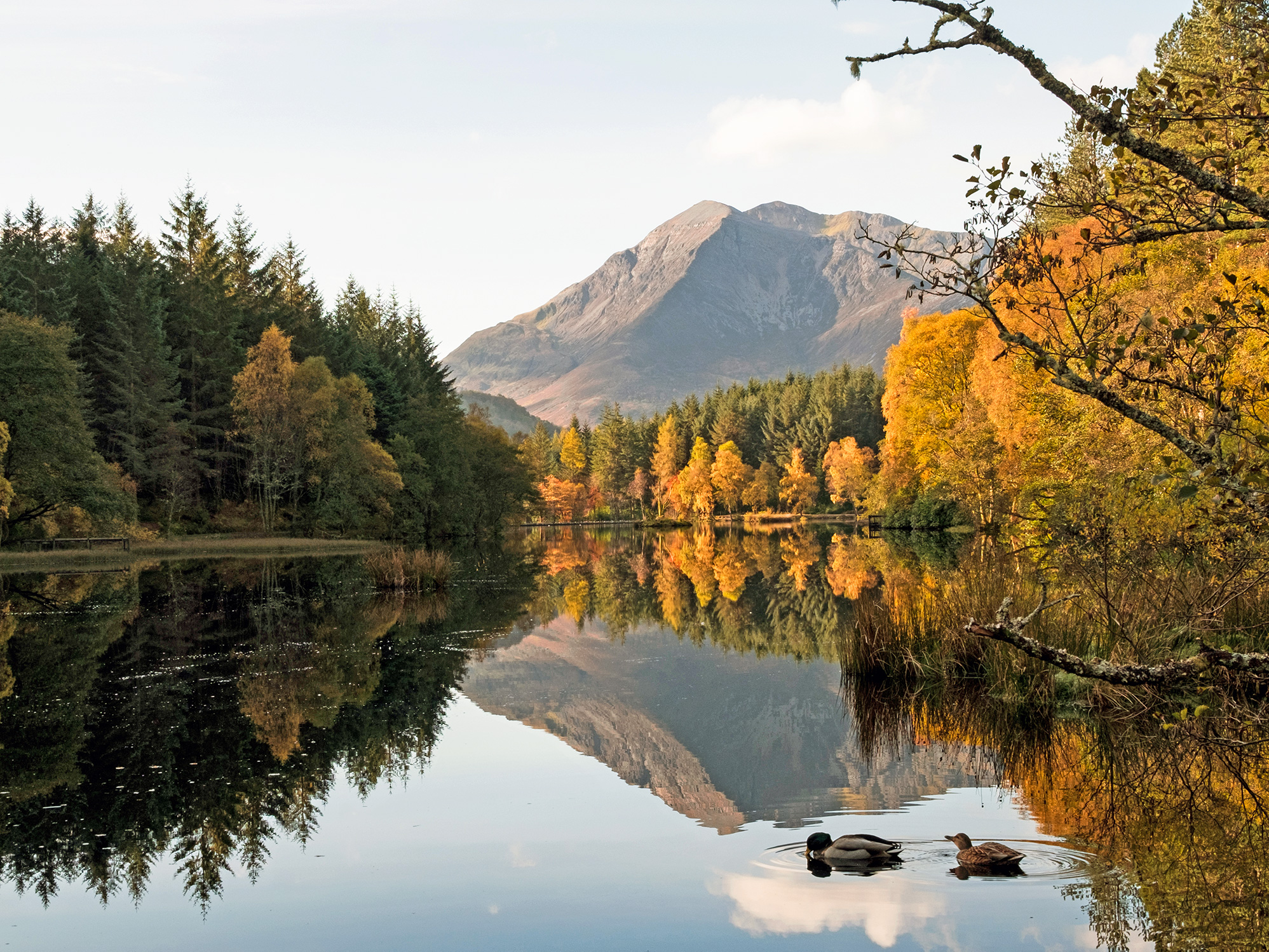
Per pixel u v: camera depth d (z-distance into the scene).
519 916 6.54
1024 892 6.55
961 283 5.66
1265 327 5.66
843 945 5.82
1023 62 5.28
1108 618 11.54
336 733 12.13
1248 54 5.61
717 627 23.02
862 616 15.61
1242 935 5.74
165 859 7.89
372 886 7.21
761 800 9.17
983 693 12.95
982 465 30.27
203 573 35.03
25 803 9.33
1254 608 10.55
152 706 13.45
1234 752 9.33
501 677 16.48
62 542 44.94
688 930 6.18
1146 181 5.71
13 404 38.47
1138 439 15.31
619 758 11.16
